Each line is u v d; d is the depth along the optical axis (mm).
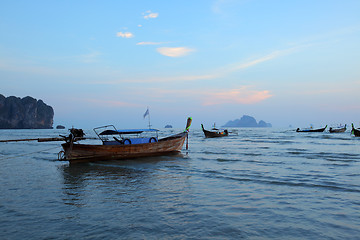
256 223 6098
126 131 18875
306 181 10766
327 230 5652
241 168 14398
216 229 5723
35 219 6484
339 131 83125
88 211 7117
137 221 6266
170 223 6109
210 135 56062
